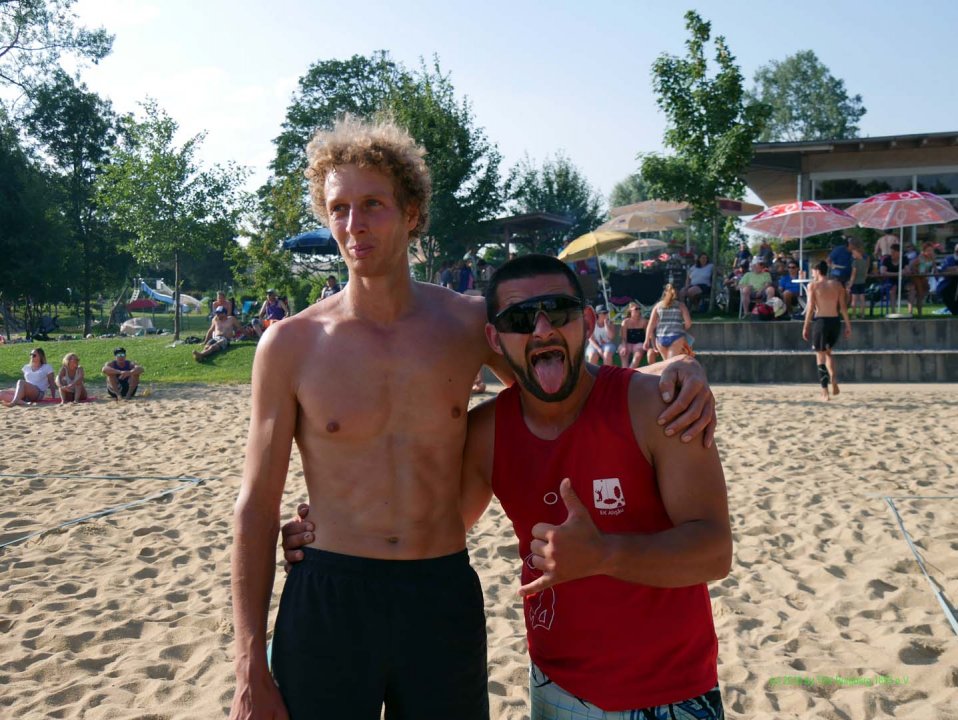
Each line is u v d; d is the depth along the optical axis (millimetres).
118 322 50875
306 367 2002
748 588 4641
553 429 1934
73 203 46438
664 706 1809
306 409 2000
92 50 37875
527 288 1815
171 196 24812
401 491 1978
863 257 18297
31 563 5203
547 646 1904
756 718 3254
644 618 1809
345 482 1980
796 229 17844
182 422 11375
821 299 12547
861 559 5074
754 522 5887
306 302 28516
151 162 24719
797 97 61125
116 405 13508
